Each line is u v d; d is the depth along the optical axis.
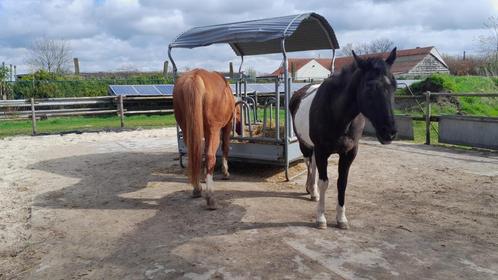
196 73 4.61
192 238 3.88
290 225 4.17
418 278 3.06
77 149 9.25
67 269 3.35
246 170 6.67
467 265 3.27
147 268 3.31
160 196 5.30
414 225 4.16
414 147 8.70
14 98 18.30
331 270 3.19
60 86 19.28
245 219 4.36
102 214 4.66
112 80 20.77
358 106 3.54
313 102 4.12
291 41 7.05
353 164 7.06
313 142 4.13
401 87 14.69
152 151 8.74
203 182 5.91
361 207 4.76
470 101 13.91
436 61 35.91
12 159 8.09
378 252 3.51
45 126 14.02
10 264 3.47
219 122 4.75
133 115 17.55
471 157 7.52
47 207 4.96
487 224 4.18
